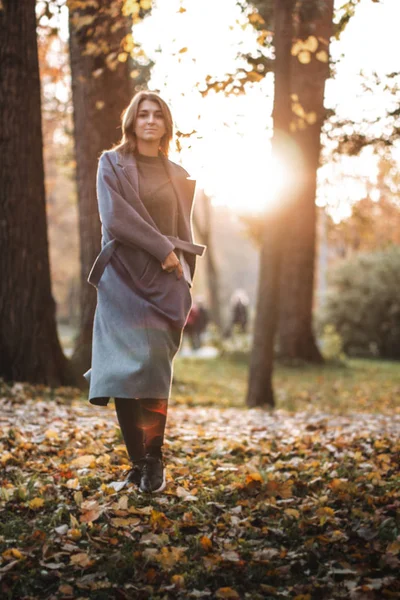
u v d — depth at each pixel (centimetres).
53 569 292
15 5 775
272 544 328
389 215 2228
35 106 797
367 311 2294
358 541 331
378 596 280
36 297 811
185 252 368
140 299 350
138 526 331
